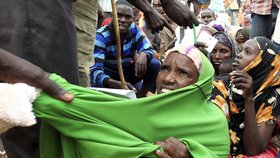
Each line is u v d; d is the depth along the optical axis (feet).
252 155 9.96
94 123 5.85
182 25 8.46
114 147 5.84
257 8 17.43
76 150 6.02
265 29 17.58
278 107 10.24
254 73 10.48
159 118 6.26
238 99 10.16
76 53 6.39
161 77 7.48
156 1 19.20
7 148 6.20
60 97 5.58
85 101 5.79
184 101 6.51
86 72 8.45
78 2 7.93
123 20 14.70
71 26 6.27
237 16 35.47
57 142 6.10
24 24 5.93
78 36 8.06
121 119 6.00
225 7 37.06
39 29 5.98
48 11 6.03
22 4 5.96
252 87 9.99
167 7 8.34
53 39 6.04
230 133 10.16
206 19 22.86
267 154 10.14
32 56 5.94
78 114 5.75
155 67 14.94
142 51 14.98
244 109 10.08
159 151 6.03
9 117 5.07
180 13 8.34
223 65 12.82
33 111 5.57
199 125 6.59
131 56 15.25
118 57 9.23
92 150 5.86
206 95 6.86
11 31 5.96
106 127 5.88
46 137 6.00
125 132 5.95
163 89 7.40
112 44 14.65
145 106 6.15
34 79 5.39
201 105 6.82
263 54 10.43
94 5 8.29
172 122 6.33
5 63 5.27
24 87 5.21
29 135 6.08
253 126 9.84
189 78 7.32
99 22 16.87
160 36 19.07
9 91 5.10
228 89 10.31
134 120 6.09
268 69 10.44
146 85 15.20
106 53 14.70
